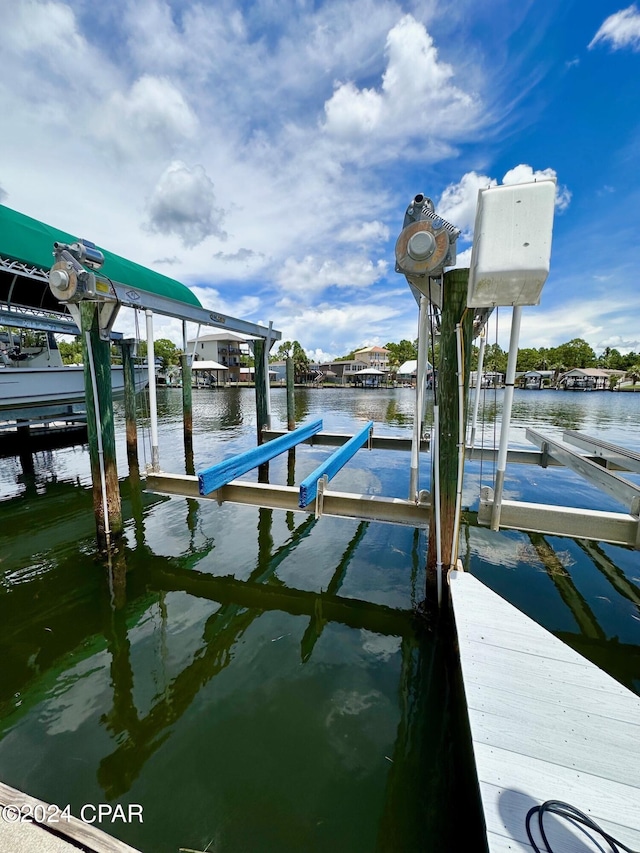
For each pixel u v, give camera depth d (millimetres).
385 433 10805
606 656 2420
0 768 1704
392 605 2924
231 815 1516
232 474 3727
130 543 3975
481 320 3975
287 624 2723
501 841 1077
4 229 5090
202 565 3531
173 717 1964
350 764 1717
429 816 1505
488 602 2184
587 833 1087
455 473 2426
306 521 4543
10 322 8352
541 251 1855
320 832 1461
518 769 1281
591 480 3531
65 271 3047
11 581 3279
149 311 4301
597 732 1411
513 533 4148
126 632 2650
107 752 1777
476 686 1619
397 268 2430
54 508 5066
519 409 18328
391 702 2053
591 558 3621
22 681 2217
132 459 7055
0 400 6828
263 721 1937
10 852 1195
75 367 8047
